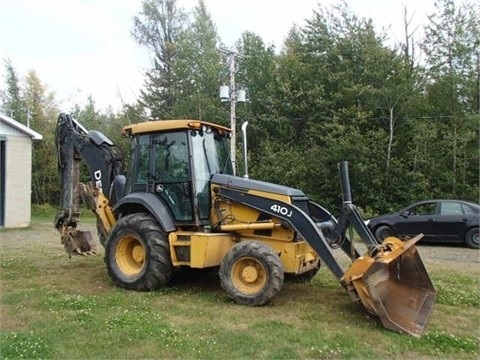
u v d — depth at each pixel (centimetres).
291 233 638
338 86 2266
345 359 434
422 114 2130
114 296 641
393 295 548
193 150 689
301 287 705
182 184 684
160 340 469
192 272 802
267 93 2623
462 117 2038
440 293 666
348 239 642
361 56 2252
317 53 2459
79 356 429
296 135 2483
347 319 546
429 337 486
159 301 621
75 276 773
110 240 709
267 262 591
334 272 571
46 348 445
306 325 523
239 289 609
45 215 2414
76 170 831
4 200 1580
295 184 2192
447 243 1306
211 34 3325
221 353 440
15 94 3497
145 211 728
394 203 2006
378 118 2144
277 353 441
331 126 2114
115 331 492
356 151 2012
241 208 670
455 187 1938
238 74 2938
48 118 3306
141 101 3597
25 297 629
